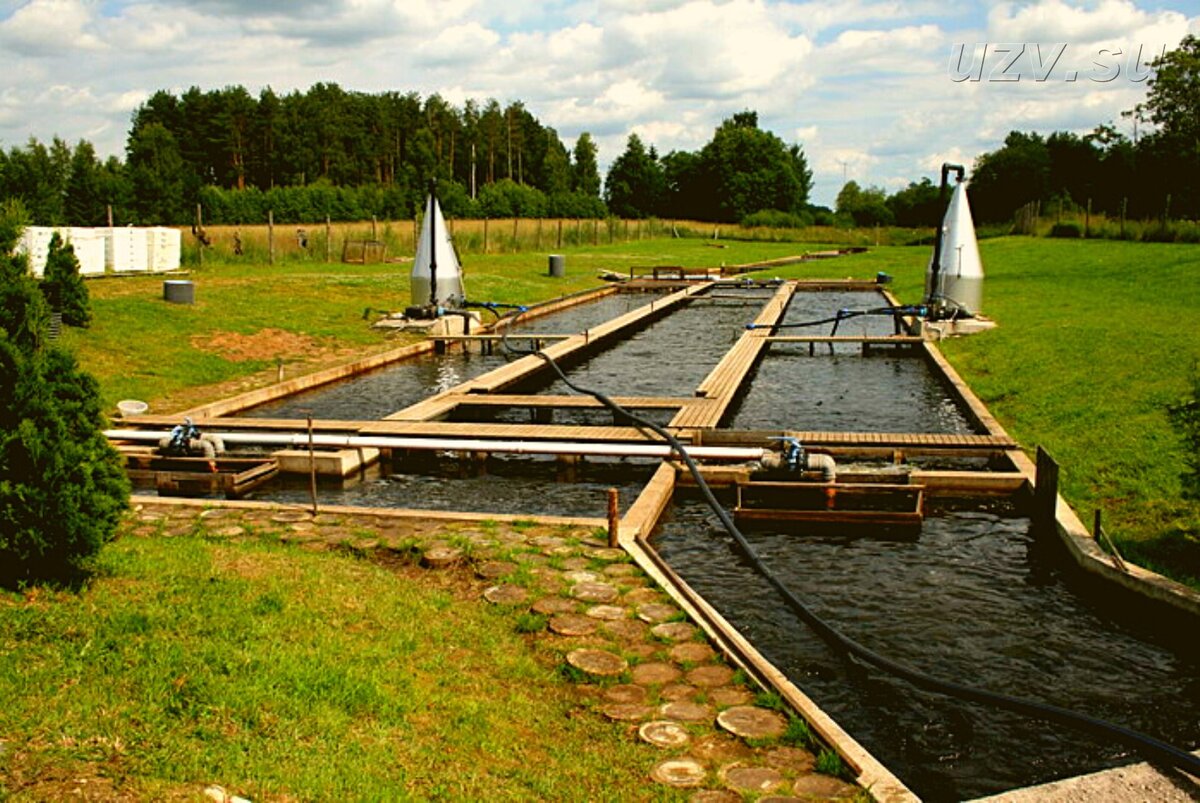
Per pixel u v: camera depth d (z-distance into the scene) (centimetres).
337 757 495
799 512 1108
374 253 3950
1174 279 2869
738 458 1284
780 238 7850
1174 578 830
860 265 5203
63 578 679
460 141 10525
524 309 2769
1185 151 6006
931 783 600
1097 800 525
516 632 731
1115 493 1068
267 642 617
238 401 1717
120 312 2183
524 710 597
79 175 4531
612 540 927
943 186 2494
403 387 1966
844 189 12481
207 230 4375
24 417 650
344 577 796
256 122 8631
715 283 4166
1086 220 5069
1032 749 637
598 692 634
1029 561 984
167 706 519
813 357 2372
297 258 3884
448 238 2620
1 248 730
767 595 898
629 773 535
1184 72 6084
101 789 429
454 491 1267
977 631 816
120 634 600
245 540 950
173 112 8725
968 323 2338
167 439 1373
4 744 455
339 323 2531
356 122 9325
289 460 1319
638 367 2256
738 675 652
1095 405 1430
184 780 450
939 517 1127
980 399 1653
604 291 3947
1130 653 773
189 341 2119
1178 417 931
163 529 988
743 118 12562
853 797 512
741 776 532
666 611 767
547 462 1411
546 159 11106
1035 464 1162
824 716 602
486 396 1691
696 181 11244
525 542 944
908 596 894
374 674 596
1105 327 2044
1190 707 688
